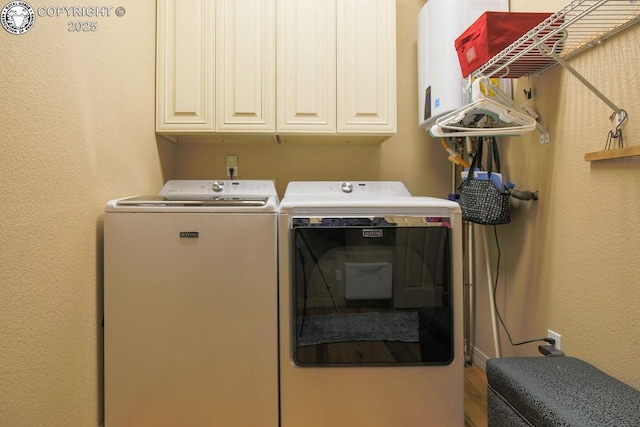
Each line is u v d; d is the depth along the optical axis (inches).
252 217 50.3
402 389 50.8
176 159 80.8
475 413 60.2
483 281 75.7
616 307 42.3
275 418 50.3
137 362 49.5
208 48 66.9
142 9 61.9
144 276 49.5
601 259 44.4
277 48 67.8
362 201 52.6
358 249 50.9
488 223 59.6
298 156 82.8
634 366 39.9
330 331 50.7
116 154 54.1
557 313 52.6
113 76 52.7
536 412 34.4
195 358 49.9
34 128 37.6
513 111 51.4
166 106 66.9
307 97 68.1
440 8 68.0
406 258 51.0
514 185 61.8
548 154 54.6
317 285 50.8
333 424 50.5
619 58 41.6
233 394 50.0
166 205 50.6
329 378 50.5
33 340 37.7
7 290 34.4
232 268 50.1
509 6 65.0
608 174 43.4
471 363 79.2
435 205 51.3
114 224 49.2
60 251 41.8
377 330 50.9
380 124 69.0
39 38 38.3
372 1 68.7
